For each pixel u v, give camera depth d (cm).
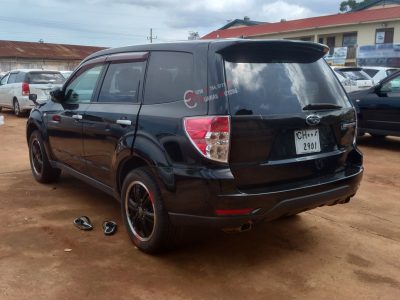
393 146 952
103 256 394
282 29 4016
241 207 332
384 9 3619
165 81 390
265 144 347
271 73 366
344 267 384
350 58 3247
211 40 369
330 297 337
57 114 543
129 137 400
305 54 397
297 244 429
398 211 530
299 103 369
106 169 451
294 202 354
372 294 342
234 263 387
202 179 333
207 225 342
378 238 447
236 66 352
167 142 360
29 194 566
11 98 1501
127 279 356
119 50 469
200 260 391
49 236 435
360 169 414
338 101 404
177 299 329
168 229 375
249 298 333
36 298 326
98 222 474
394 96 888
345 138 407
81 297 329
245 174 340
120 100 438
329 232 460
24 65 4747
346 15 3778
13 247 408
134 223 410
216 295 336
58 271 366
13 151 855
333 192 380
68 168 539
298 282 357
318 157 379
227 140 331
